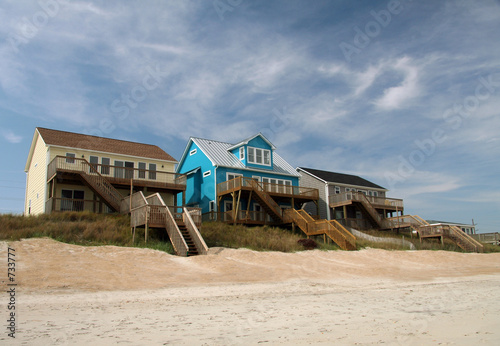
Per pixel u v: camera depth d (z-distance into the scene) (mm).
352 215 44906
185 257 18703
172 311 9672
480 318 9133
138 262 16859
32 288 12008
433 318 9109
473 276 20281
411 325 8328
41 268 14273
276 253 22219
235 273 16672
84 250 17344
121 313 9297
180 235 19594
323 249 25609
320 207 43938
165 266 16781
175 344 6602
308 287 14586
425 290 14281
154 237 21719
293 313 9594
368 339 7086
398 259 25578
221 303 10953
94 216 23266
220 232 24875
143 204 22016
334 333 7543
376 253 26484
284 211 33125
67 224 20391
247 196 34156
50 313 9078
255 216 33375
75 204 26469
